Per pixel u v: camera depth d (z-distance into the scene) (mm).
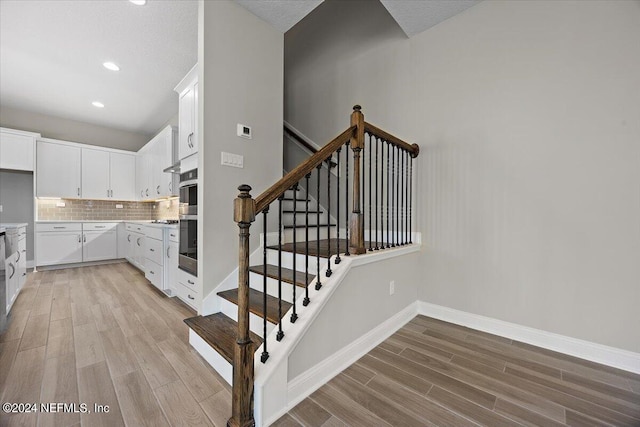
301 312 1513
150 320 2436
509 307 2109
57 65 3281
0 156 4250
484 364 1735
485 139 2219
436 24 2488
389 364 1740
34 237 4473
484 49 2223
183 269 2758
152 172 4777
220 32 2145
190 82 2670
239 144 2273
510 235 2104
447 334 2168
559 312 1904
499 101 2150
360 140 1933
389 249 2203
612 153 1719
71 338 2068
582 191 1820
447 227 2426
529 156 2020
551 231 1935
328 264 1679
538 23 1977
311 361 1490
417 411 1323
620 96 1692
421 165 2584
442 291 2459
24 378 1563
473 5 2268
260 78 2424
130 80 3654
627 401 1391
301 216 2982
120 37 2785
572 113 1852
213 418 1273
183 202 2801
